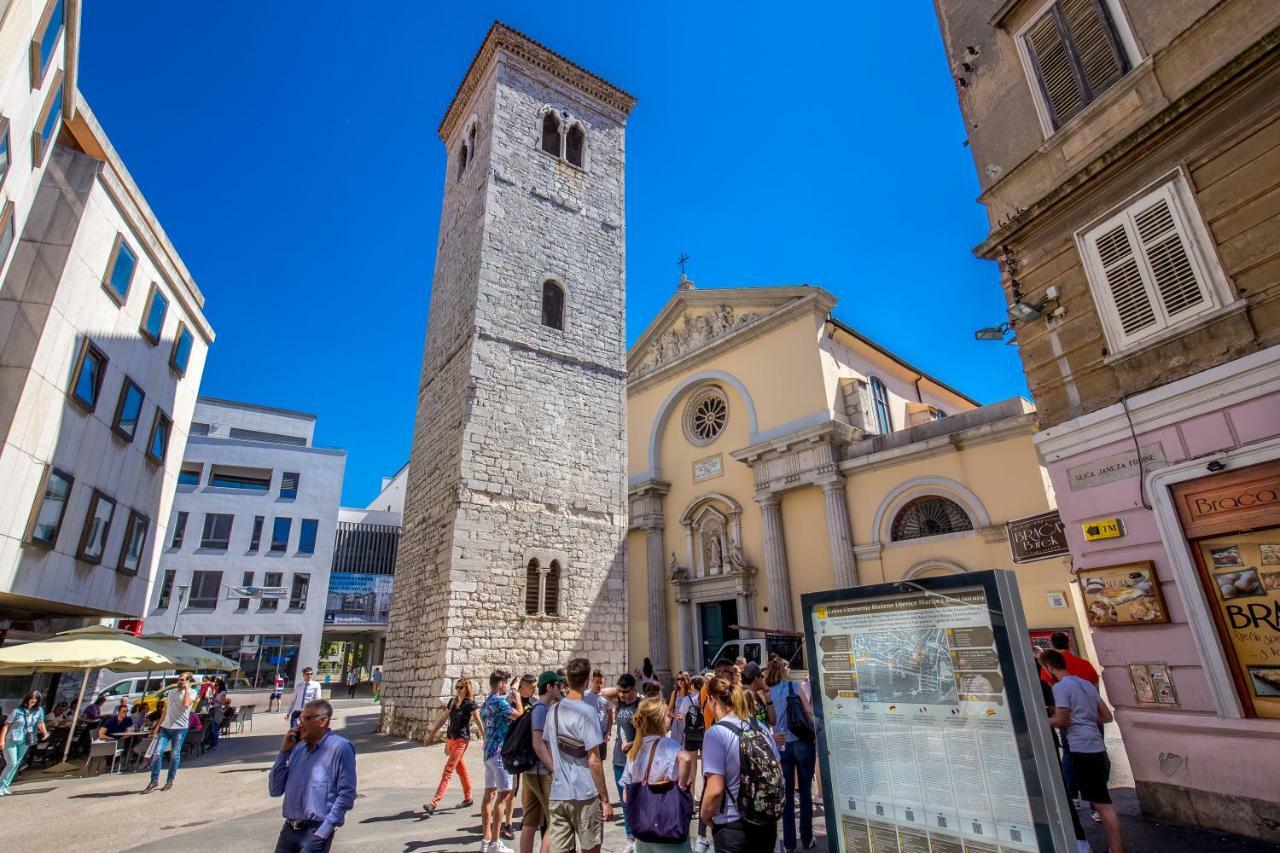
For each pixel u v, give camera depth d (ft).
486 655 51.11
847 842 16.10
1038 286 31.19
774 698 24.40
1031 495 56.39
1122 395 26.86
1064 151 31.27
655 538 86.94
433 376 67.92
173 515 118.11
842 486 68.90
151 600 111.96
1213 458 23.35
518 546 55.77
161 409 61.87
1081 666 23.31
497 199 66.39
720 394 86.79
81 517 48.73
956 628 15.38
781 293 81.61
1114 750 39.50
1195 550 23.99
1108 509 26.73
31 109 31.65
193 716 49.11
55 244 44.68
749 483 78.59
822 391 73.31
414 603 58.13
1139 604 25.14
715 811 14.16
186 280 64.23
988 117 35.58
